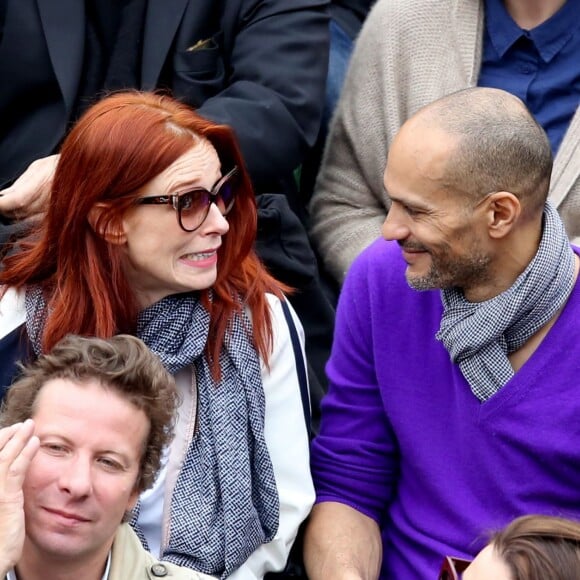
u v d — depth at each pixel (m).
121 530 7.82
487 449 9.19
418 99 12.03
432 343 9.38
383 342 9.56
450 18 12.02
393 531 9.90
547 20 11.73
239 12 12.08
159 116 9.13
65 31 11.82
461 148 8.42
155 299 9.47
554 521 6.43
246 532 9.17
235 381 9.46
